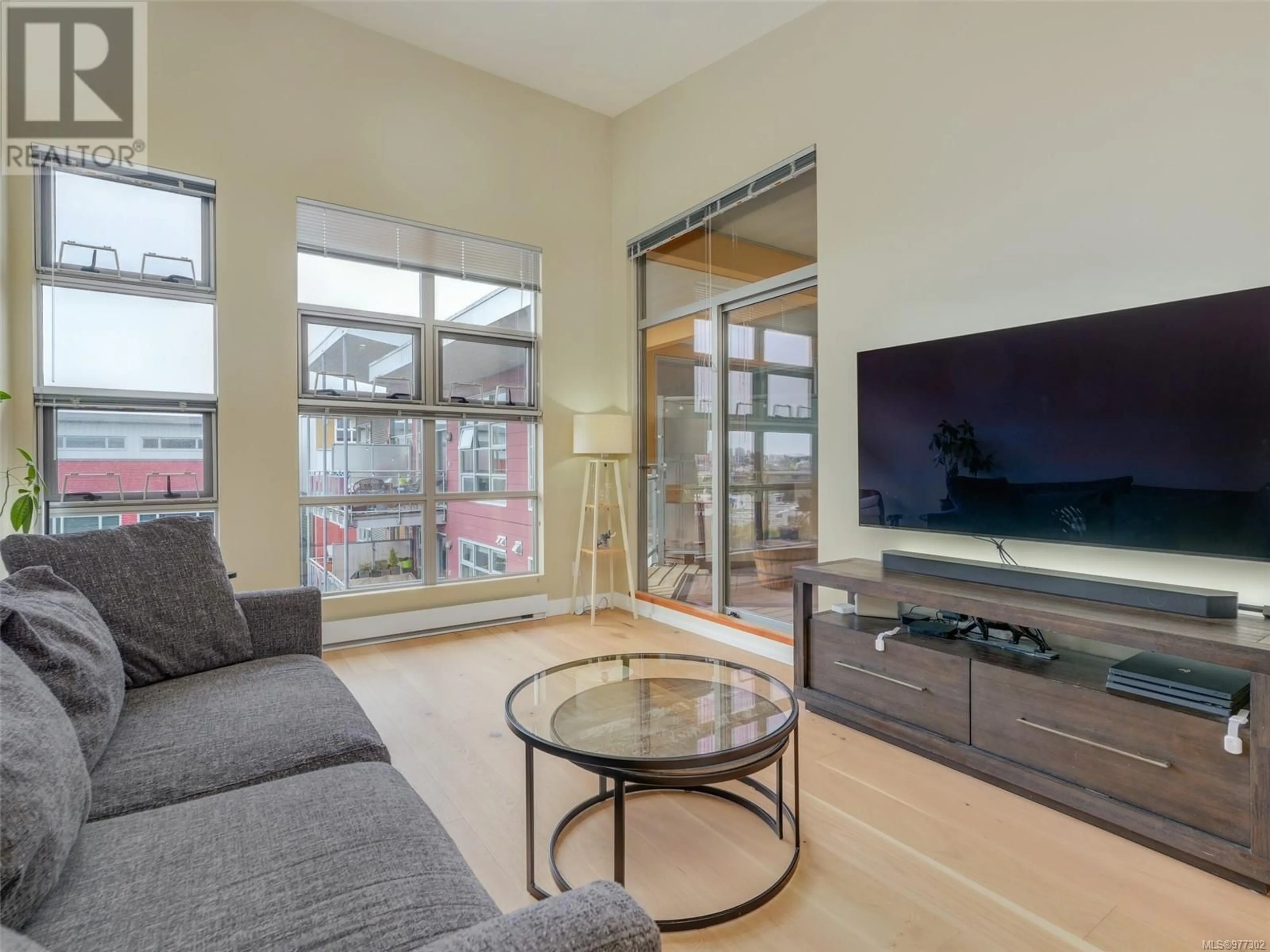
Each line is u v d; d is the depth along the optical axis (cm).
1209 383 186
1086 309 227
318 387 359
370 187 367
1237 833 156
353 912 85
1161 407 195
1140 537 200
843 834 181
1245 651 153
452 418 402
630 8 339
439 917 85
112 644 156
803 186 337
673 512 423
